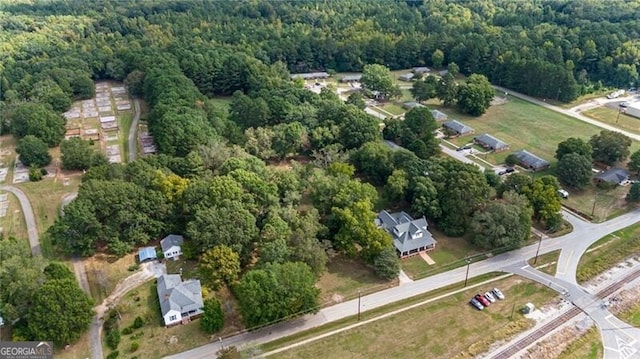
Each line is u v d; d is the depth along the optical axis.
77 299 88.94
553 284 103.19
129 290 102.12
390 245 107.62
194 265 109.19
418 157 144.62
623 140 149.50
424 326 92.88
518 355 86.00
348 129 156.62
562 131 179.50
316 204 120.31
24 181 148.50
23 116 169.62
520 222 112.25
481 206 118.44
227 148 141.75
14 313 87.31
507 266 109.19
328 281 105.25
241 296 91.00
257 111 170.38
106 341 89.69
